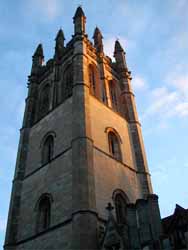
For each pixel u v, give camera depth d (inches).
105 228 1007.0
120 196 1253.7
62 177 1197.7
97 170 1205.7
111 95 1797.5
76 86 1481.3
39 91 1919.3
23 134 1646.2
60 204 1121.4
